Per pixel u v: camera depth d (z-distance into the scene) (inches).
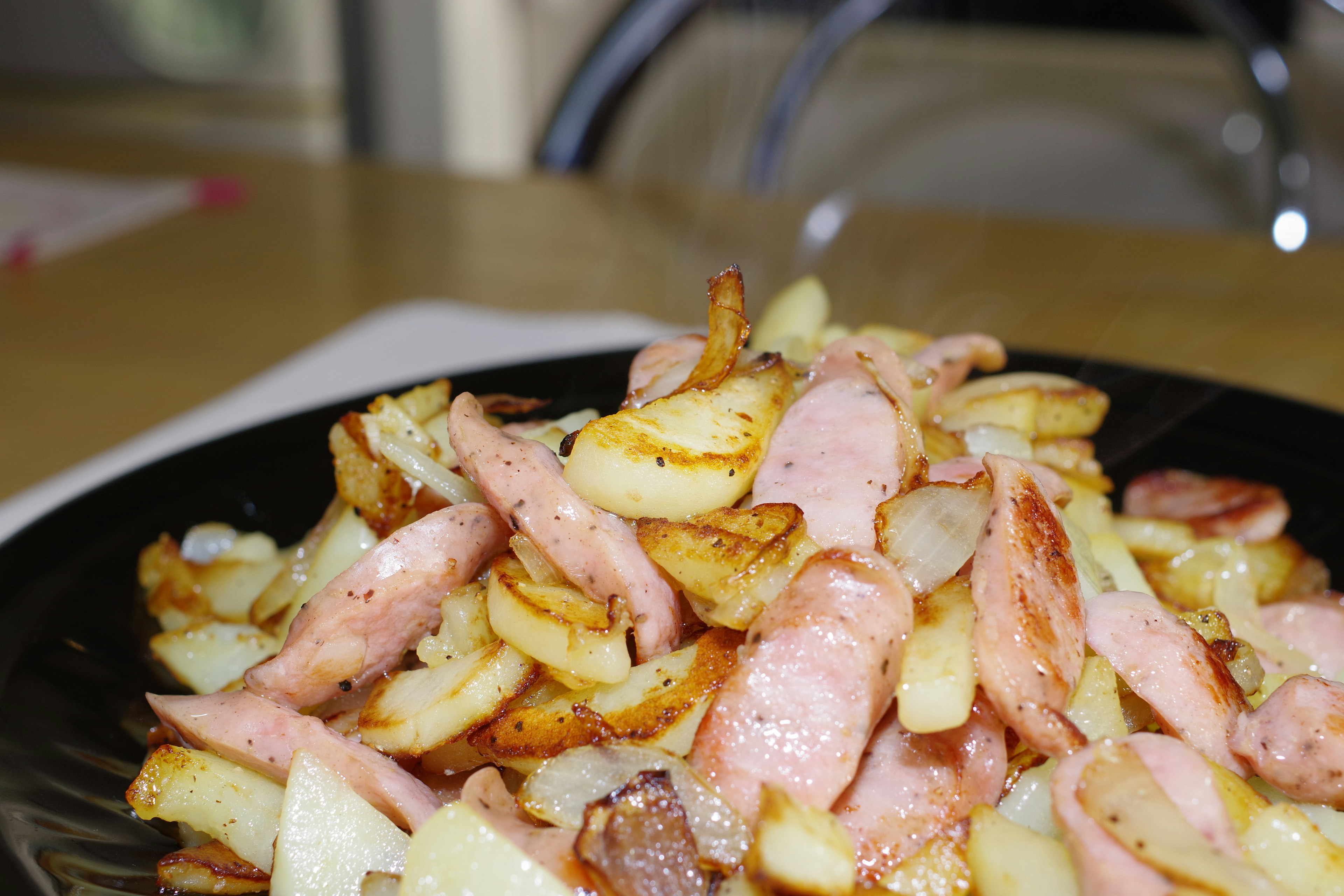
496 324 23.1
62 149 38.8
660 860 10.0
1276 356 20.7
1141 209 51.3
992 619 10.3
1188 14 36.3
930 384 12.9
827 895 9.6
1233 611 13.8
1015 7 52.1
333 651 11.5
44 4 56.2
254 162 37.6
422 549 11.6
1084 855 9.8
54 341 23.8
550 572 11.2
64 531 13.3
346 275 27.5
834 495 11.3
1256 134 48.1
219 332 24.2
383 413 12.8
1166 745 10.2
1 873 9.8
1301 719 10.8
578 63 39.8
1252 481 14.8
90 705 12.3
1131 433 15.5
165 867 11.0
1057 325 22.8
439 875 10.2
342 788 11.0
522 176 35.5
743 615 10.6
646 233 30.1
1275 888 9.4
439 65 51.3
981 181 53.7
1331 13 46.6
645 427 11.3
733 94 54.9
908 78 53.7
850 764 10.1
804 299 15.3
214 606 13.8
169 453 15.2
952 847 10.3
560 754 10.6
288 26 54.0
